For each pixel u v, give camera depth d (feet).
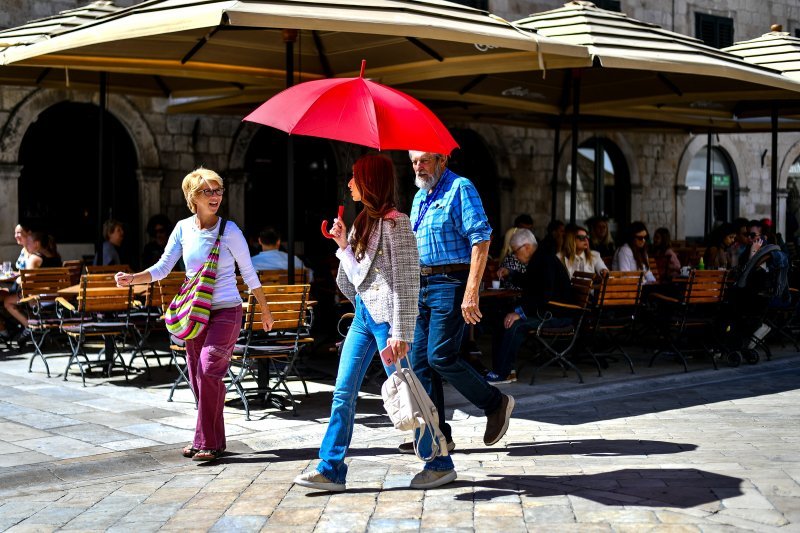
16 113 45.14
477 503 16.06
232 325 20.61
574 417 25.64
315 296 38.50
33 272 33.99
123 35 26.09
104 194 49.29
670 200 73.46
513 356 30.14
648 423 24.57
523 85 40.14
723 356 35.73
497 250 62.03
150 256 43.24
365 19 25.11
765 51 43.19
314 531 14.84
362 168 16.83
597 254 35.83
